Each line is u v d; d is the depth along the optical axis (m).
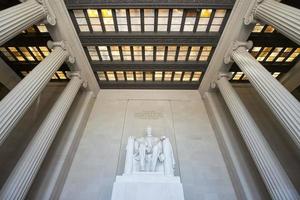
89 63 13.50
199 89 15.76
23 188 6.92
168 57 13.48
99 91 16.11
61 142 11.16
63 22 10.24
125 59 13.73
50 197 8.78
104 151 11.91
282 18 7.20
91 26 11.42
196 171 10.99
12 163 10.33
